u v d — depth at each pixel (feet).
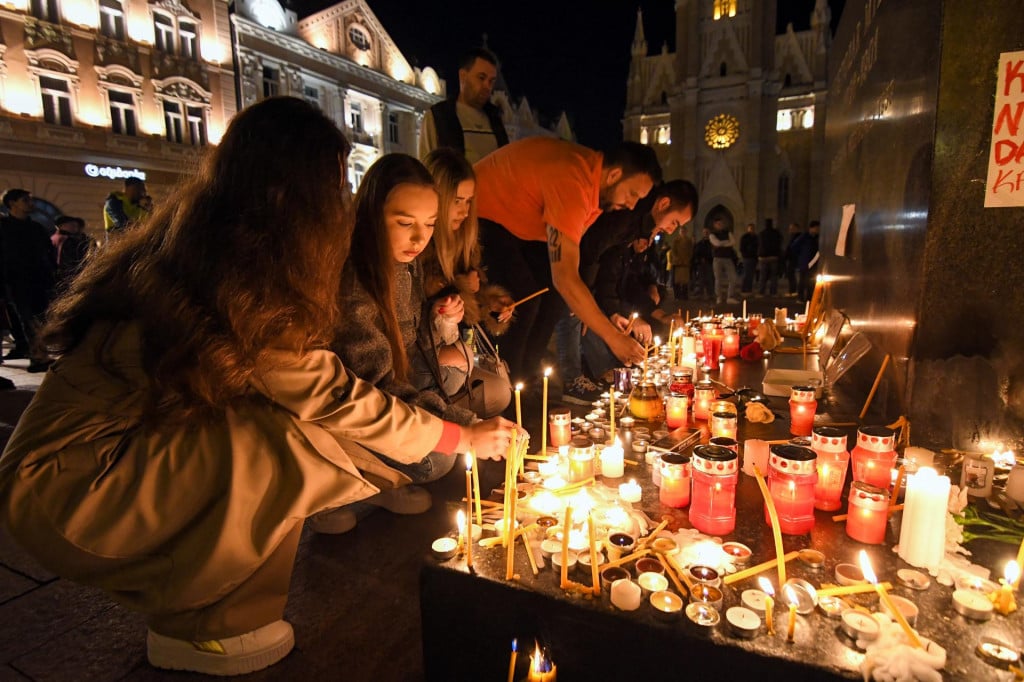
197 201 4.51
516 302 11.92
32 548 4.46
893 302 8.54
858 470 5.95
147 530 4.53
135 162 60.64
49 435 4.31
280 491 4.74
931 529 4.57
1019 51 6.34
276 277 4.42
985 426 7.12
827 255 18.31
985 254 6.85
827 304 17.29
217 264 4.32
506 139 15.35
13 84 52.39
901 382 7.87
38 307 21.57
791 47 121.39
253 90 71.31
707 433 7.90
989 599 4.17
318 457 4.81
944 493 4.54
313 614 5.98
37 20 53.31
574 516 5.46
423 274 9.50
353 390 4.98
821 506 5.67
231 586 4.92
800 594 4.06
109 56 58.39
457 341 9.51
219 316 4.35
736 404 9.02
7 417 13.67
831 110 18.56
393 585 6.45
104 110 58.39
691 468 5.81
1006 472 6.44
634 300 17.99
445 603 4.60
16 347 21.83
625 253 16.83
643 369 10.31
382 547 7.21
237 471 4.55
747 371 12.35
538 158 11.39
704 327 13.55
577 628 4.10
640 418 8.73
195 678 5.16
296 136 4.49
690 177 117.29
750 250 54.49
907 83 8.09
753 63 111.86
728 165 115.34
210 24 66.28
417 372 8.48
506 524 4.93
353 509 7.64
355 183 86.69
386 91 90.17
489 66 14.47
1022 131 6.47
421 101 96.94
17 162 53.06
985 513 5.61
